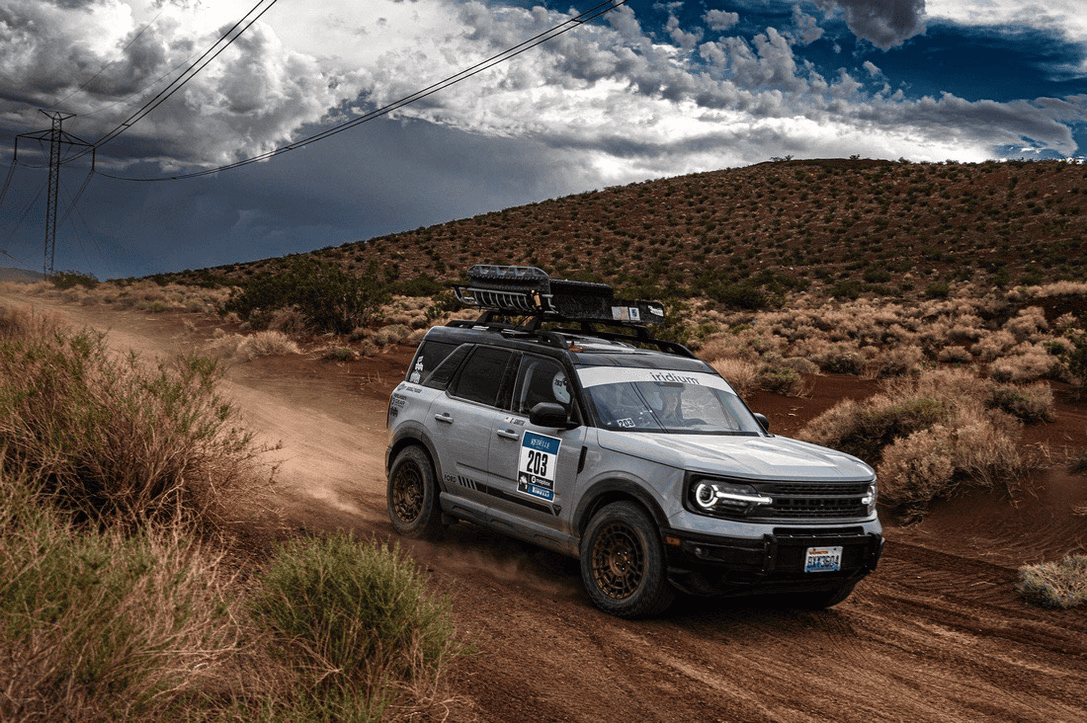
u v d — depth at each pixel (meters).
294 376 20.05
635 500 5.61
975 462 9.72
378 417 16.03
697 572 5.21
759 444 6.11
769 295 52.25
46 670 2.59
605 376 6.39
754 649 5.18
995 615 6.46
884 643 5.59
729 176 124.12
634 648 4.91
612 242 97.62
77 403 5.26
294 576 3.70
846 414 12.85
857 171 115.00
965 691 4.77
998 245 73.00
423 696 3.42
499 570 6.51
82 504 5.09
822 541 5.42
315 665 3.35
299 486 8.93
